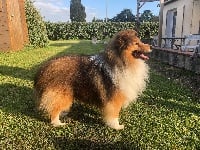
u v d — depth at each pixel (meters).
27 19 4.40
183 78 2.12
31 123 1.15
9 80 1.84
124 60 1.01
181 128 1.13
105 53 1.06
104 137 1.04
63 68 1.08
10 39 3.43
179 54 2.60
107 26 8.32
